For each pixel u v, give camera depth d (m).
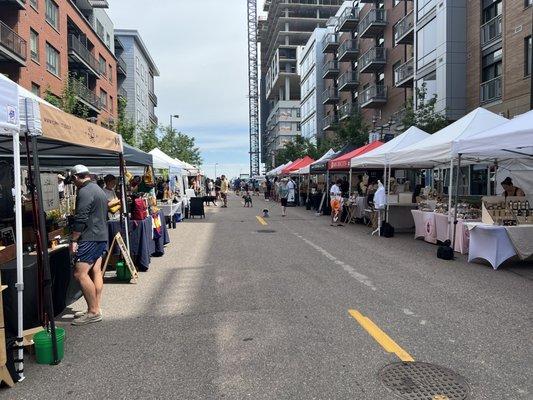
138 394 3.76
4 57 23.42
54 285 5.57
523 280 7.78
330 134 55.69
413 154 12.27
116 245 8.26
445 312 5.92
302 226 17.30
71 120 5.41
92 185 5.62
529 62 19.38
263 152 157.50
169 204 16.58
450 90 24.38
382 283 7.61
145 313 6.05
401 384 3.87
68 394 3.79
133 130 35.91
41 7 28.05
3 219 5.98
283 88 112.75
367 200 17.28
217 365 4.31
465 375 4.04
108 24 47.06
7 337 4.27
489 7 22.78
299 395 3.69
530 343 4.81
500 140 8.80
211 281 7.91
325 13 109.50
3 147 7.01
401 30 33.25
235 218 21.28
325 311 6.01
